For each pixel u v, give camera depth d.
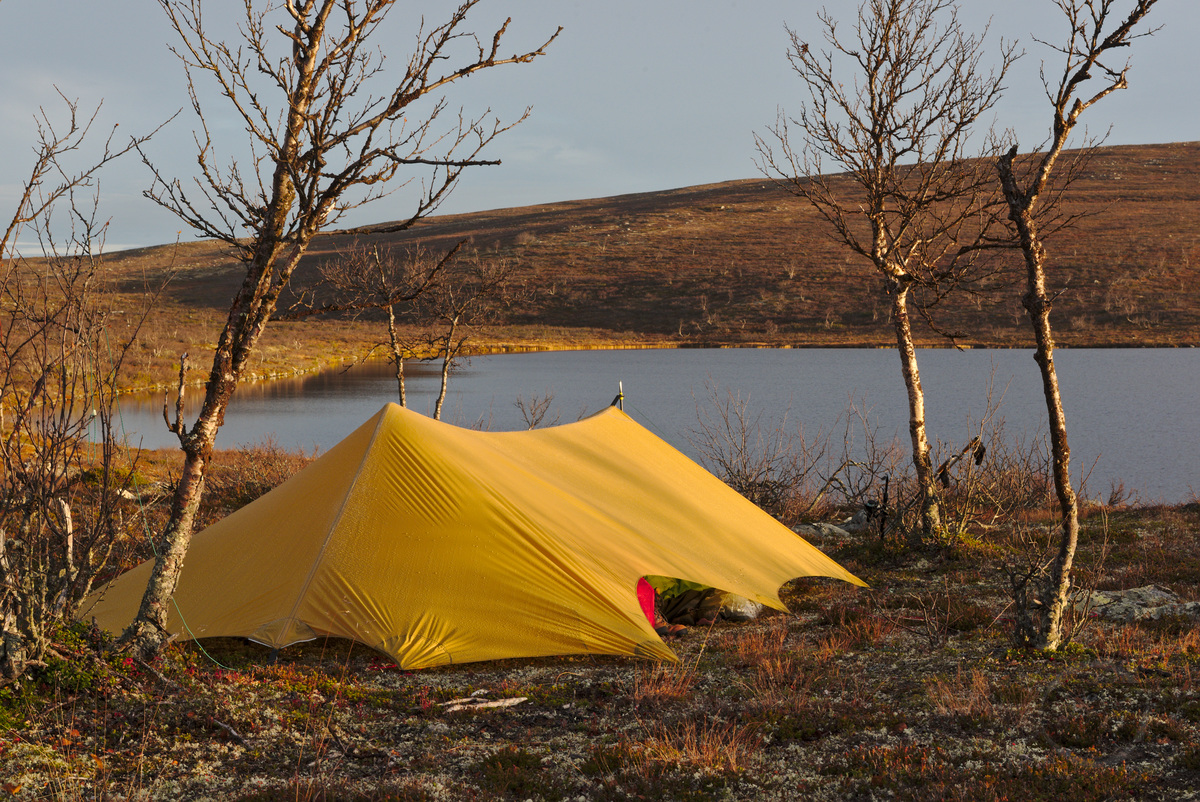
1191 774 5.18
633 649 7.96
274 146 6.45
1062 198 10.73
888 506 15.52
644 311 133.25
